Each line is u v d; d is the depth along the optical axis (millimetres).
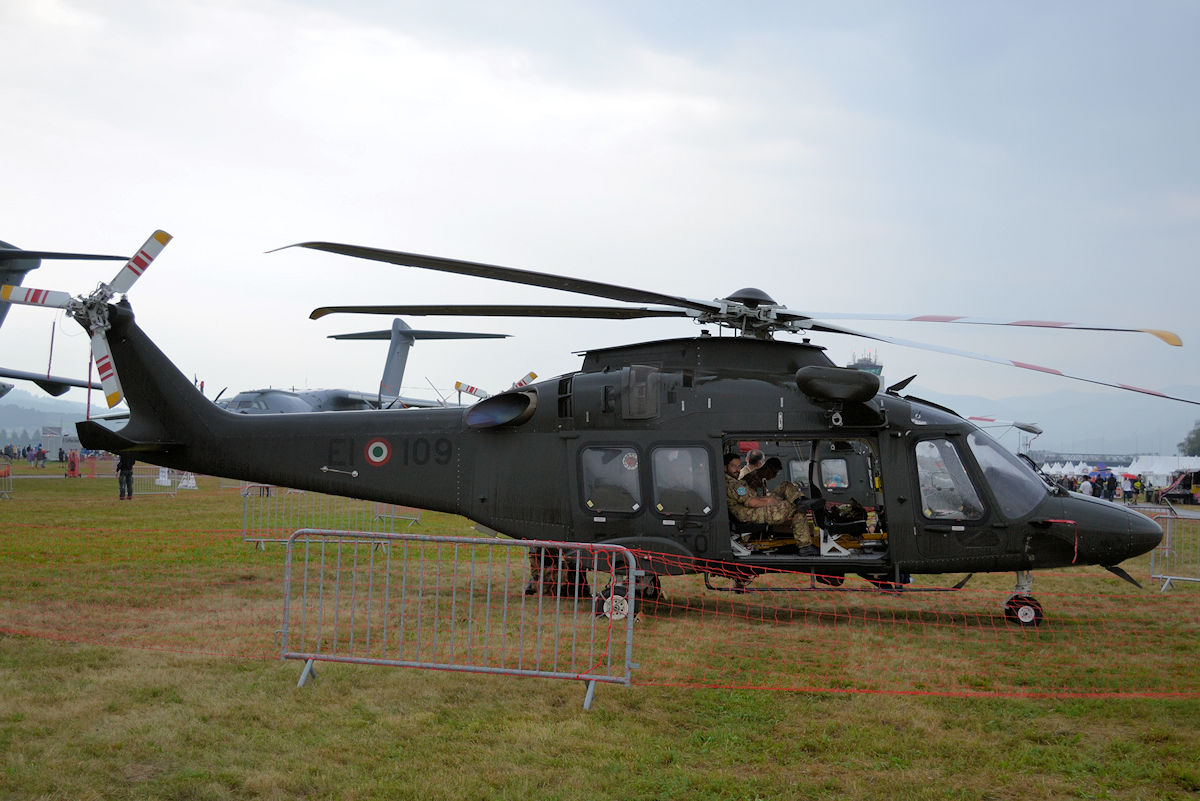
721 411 9602
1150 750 5430
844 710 6172
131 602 9711
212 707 5969
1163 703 6383
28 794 4504
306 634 8062
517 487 10047
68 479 43500
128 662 7051
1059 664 7523
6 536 15969
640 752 5289
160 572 11781
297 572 11922
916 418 9453
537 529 9977
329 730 5594
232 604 9617
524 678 6797
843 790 4777
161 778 4758
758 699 6383
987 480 9258
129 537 15914
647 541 9414
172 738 5363
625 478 9656
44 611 9156
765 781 4883
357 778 4832
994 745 5520
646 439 9664
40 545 14531
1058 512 9141
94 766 4898
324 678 6676
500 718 5871
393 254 7980
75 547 14289
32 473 53062
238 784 4711
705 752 5332
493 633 8305
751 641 8297
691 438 9570
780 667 7316
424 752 5238
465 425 10336
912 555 9250
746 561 9352
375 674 6793
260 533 16891
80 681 6504
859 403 9359
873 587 10898
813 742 5480
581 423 9875
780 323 10203
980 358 8828
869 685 6785
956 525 9180
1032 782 4922
